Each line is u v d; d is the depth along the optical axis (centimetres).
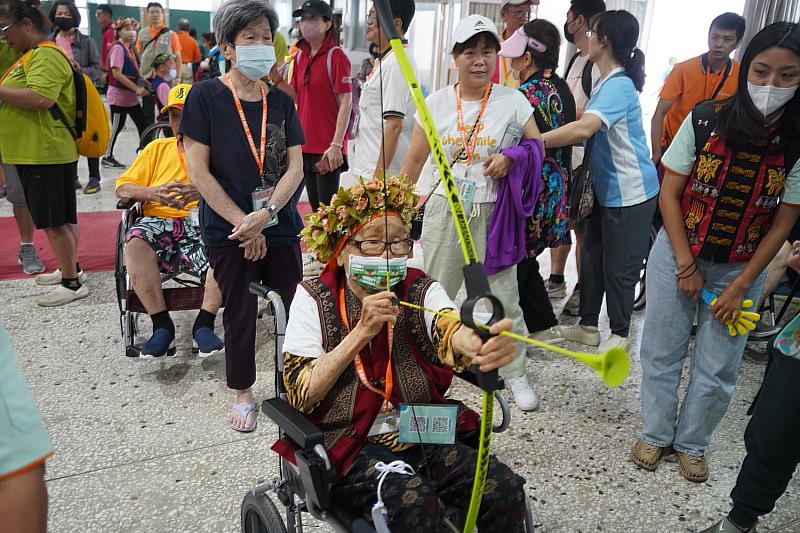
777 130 213
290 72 453
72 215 398
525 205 281
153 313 317
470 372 184
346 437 167
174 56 833
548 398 322
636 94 320
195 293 337
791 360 193
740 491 211
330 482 164
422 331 175
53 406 296
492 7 856
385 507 153
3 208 595
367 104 365
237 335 272
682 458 265
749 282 230
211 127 251
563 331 387
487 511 160
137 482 247
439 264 290
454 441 171
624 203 329
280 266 275
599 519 237
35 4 361
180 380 325
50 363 333
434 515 152
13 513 88
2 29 351
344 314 173
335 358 158
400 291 179
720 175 223
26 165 368
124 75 759
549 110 308
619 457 276
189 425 287
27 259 445
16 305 398
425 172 304
